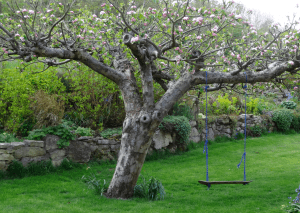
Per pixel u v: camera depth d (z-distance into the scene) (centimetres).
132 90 584
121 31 574
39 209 471
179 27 512
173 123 1005
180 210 497
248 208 509
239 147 1136
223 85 695
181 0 529
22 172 671
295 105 1677
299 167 803
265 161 899
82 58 551
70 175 705
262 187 634
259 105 1560
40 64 866
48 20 521
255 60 598
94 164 818
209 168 825
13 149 671
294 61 597
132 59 631
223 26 526
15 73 830
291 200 535
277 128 1501
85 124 970
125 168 557
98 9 1230
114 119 1020
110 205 510
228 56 577
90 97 964
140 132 552
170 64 682
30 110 809
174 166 857
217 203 541
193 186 661
